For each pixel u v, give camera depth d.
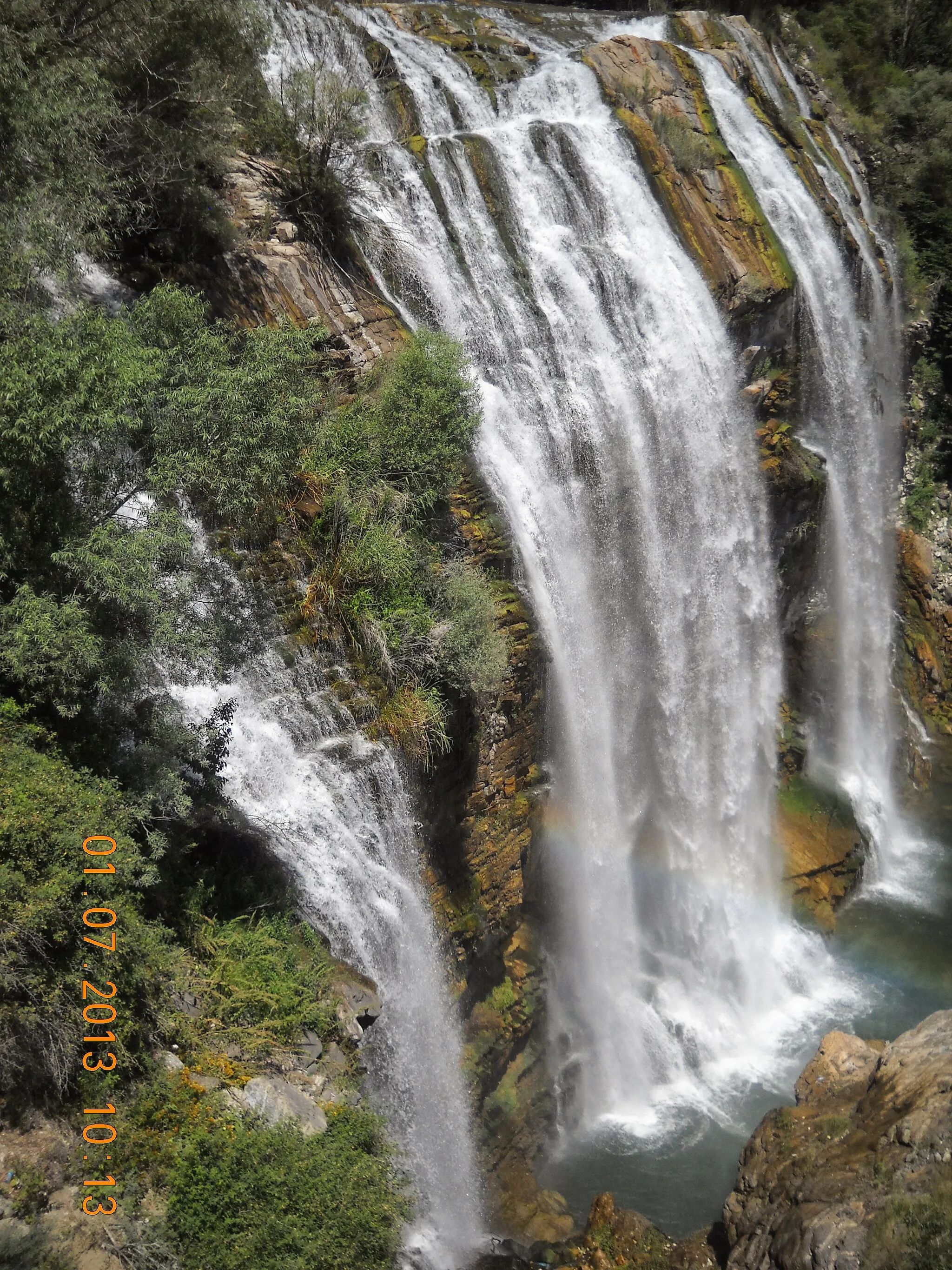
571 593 18.72
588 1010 18.70
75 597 10.34
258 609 12.93
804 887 23.00
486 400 17.67
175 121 16.16
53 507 10.59
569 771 18.47
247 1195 9.41
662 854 21.14
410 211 19.56
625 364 20.78
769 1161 14.55
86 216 12.62
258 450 11.61
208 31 16.16
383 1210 10.08
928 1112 13.19
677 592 21.38
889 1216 11.80
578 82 23.64
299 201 17.70
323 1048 11.60
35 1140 9.20
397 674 14.42
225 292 16.05
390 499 14.91
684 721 21.72
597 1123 17.75
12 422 10.09
